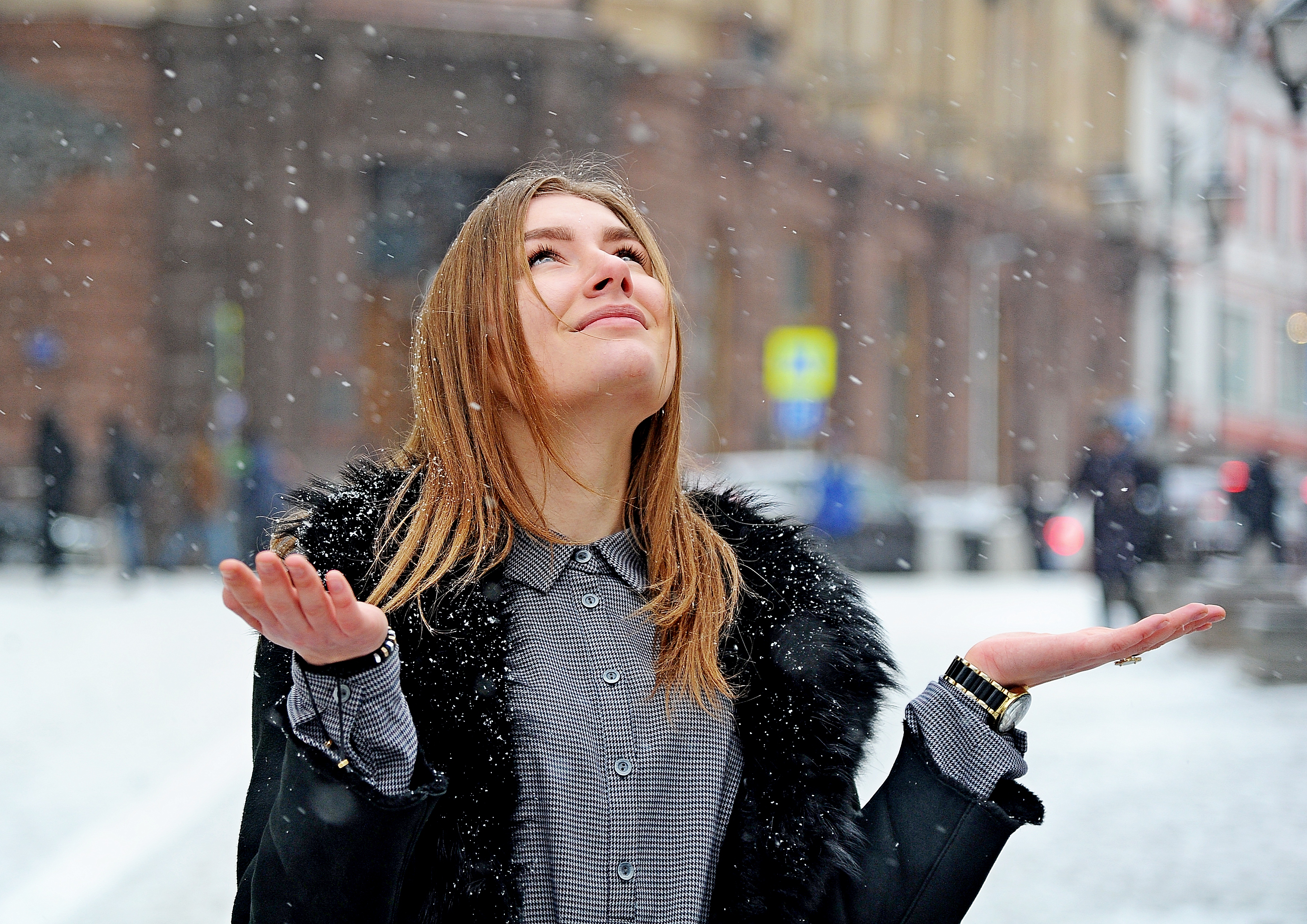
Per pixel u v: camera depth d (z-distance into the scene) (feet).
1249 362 155.33
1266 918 15.69
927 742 5.69
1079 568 73.20
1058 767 23.63
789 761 5.43
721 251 93.35
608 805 5.24
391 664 4.78
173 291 79.30
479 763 5.05
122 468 60.23
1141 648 5.58
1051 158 127.95
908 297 114.93
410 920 4.95
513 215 5.81
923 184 111.96
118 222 79.20
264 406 78.59
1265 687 33.12
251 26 77.87
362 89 77.87
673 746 5.39
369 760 4.78
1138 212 135.03
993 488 121.90
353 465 5.98
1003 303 126.41
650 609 5.54
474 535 5.52
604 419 5.73
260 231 78.89
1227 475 64.54
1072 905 16.24
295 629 4.60
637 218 6.14
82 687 31.24
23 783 22.06
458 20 77.41
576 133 79.46
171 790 21.59
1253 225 153.79
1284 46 22.66
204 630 41.86
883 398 109.40
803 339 81.76
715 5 91.20
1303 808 20.79
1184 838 19.20
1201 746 25.55
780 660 5.58
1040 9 127.24
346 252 78.48
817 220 102.12
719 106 91.04
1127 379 139.23
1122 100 136.36
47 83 78.89
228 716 27.73
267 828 4.89
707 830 5.32
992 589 63.00
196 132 79.10
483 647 5.24
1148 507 43.21
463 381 5.68
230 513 67.36
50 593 55.52
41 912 15.56
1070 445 133.08
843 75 104.06
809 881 5.30
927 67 114.32
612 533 5.88
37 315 79.15
